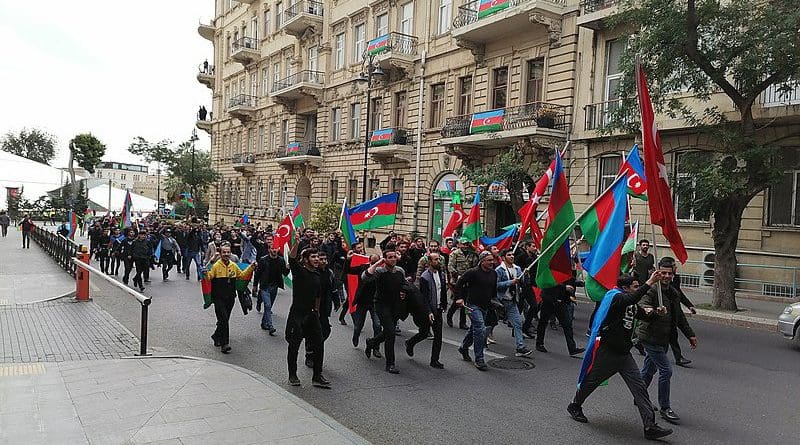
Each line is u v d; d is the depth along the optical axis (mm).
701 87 15016
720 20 13891
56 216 59375
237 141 52188
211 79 57875
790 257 16359
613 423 6566
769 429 6422
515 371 8805
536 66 23188
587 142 20766
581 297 16922
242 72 50938
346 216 13781
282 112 43469
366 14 33438
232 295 9938
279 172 43750
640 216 19375
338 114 36562
